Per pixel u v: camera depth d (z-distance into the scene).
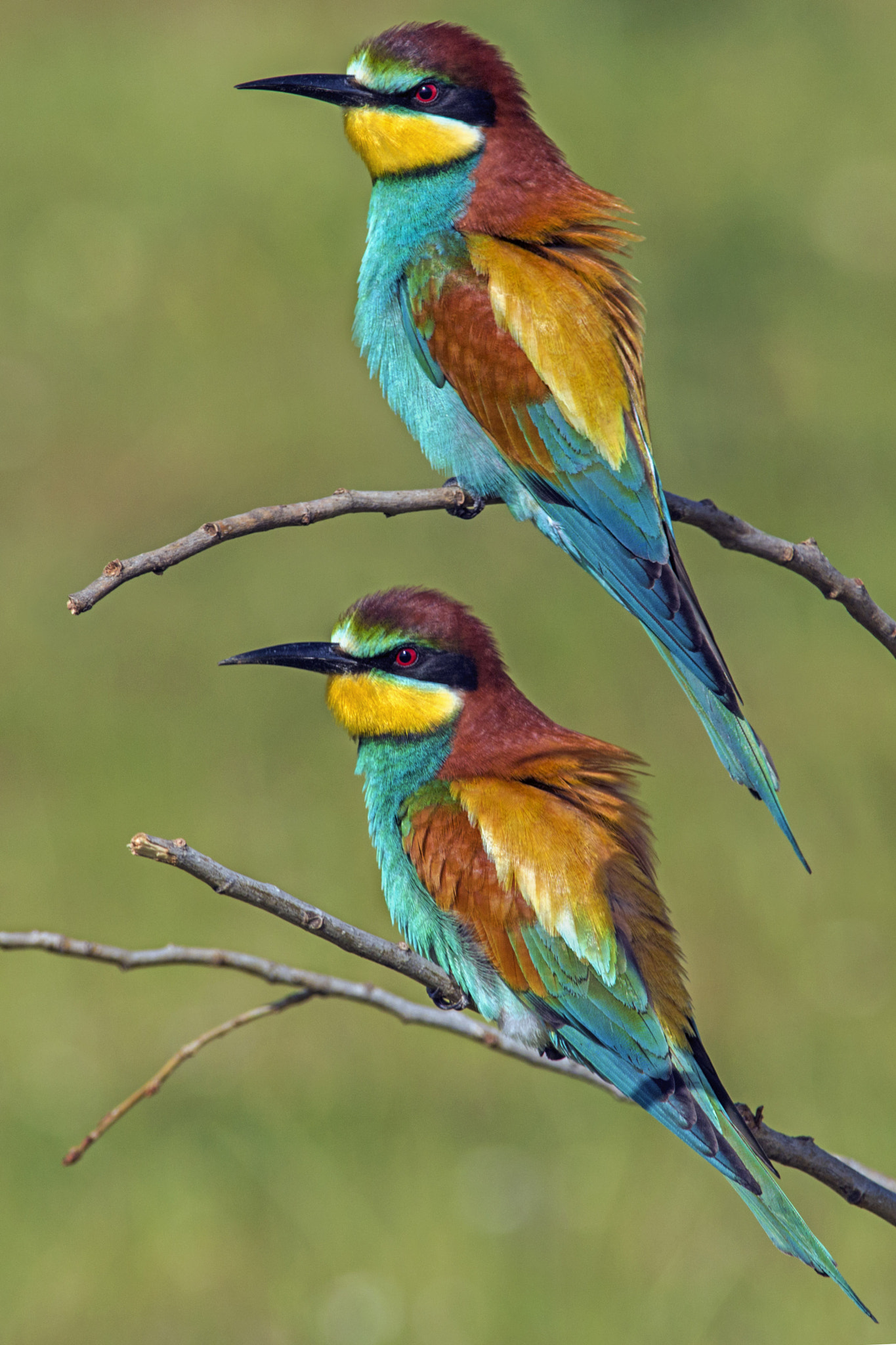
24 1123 10.77
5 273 21.73
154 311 20.66
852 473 16.58
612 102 25.98
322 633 14.88
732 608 15.09
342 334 20.02
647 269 20.44
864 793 12.80
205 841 12.77
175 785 13.45
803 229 21.34
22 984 11.86
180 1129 10.73
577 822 6.79
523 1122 10.65
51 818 13.05
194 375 19.30
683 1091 6.30
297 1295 9.58
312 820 13.05
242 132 25.89
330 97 8.20
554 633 14.62
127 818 13.04
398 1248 9.77
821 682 14.05
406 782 7.19
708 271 20.41
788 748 13.31
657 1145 10.40
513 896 6.75
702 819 12.70
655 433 17.38
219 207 23.31
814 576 6.33
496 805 6.90
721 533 6.57
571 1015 6.68
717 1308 9.34
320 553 16.08
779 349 18.69
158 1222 10.05
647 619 7.21
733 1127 6.09
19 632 15.27
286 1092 10.95
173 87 28.03
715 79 26.91
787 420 17.47
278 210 23.11
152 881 12.52
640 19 29.39
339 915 12.11
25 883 12.41
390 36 8.15
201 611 15.45
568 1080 10.95
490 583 15.37
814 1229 9.80
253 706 14.41
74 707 14.34
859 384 18.00
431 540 16.22
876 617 6.33
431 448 8.20
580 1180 10.19
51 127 26.58
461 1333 9.29
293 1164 10.38
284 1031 11.53
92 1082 11.04
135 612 15.49
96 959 5.93
